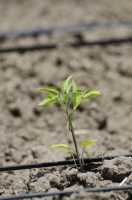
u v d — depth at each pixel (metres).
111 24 5.56
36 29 5.46
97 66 4.98
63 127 4.17
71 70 4.90
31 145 3.83
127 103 4.47
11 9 6.35
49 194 2.87
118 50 5.24
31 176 3.19
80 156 3.52
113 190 2.90
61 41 5.39
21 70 4.90
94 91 2.98
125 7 6.30
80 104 4.42
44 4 6.38
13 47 5.22
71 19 5.89
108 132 4.09
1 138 3.88
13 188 3.14
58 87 4.68
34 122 4.23
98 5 6.29
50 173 3.17
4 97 4.50
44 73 4.86
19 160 3.63
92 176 3.03
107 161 3.07
